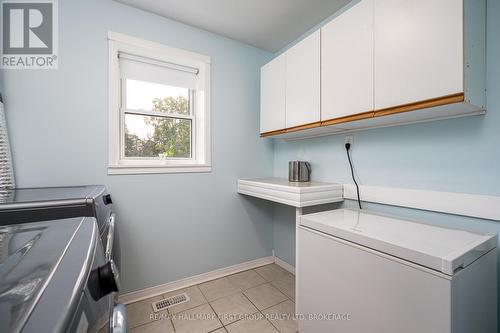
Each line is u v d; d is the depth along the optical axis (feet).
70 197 3.24
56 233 1.72
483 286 3.00
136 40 5.82
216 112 7.14
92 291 1.27
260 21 6.45
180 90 7.11
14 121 4.64
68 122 5.12
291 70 5.91
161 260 6.31
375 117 4.08
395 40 3.69
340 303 3.49
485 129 3.60
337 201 5.69
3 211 2.72
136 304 5.77
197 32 6.73
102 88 5.46
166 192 6.37
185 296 6.14
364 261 3.16
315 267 3.95
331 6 5.81
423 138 4.33
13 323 0.77
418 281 2.61
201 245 6.94
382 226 3.71
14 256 1.29
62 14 5.04
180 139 7.11
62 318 0.87
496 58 3.50
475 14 3.31
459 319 2.48
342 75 4.57
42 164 4.87
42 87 4.88
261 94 7.13
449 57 3.12
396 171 4.75
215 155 7.16
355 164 5.58
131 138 6.35
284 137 7.32
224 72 7.26
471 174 3.74
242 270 7.68
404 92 3.59
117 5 5.61
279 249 8.13
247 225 7.80
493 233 3.43
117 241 4.59
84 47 5.26
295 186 5.34
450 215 3.98
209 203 7.07
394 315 2.82
